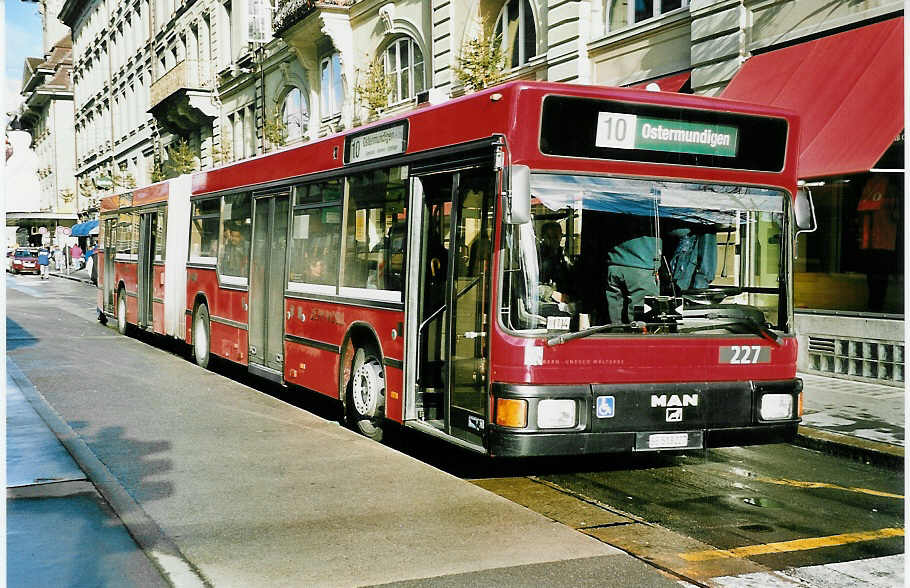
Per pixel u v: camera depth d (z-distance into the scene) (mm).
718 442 6734
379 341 8133
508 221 6031
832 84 11523
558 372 6301
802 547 5633
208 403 10430
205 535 5523
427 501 6297
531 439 6219
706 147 6707
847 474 7781
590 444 6344
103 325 20953
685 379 6629
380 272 8219
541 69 18875
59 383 11766
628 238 6520
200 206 13734
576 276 6418
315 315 9547
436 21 21781
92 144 67062
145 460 7520
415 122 7715
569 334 6301
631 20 16812
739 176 6820
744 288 6871
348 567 4961
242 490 6578
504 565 5008
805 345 12852
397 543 5379
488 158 6520
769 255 6941
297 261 10125
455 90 20844
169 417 9492
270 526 5711
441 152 7223
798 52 12578
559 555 5184
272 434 8664
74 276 50094
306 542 5398
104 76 62250
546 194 6320
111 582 4621
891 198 11648
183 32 43188
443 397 7180
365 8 25719
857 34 11703
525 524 5773
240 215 11977
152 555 5035
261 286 11141
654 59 16000
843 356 12297
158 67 47969
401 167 7863
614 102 6449
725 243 6770
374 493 6504
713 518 6305
